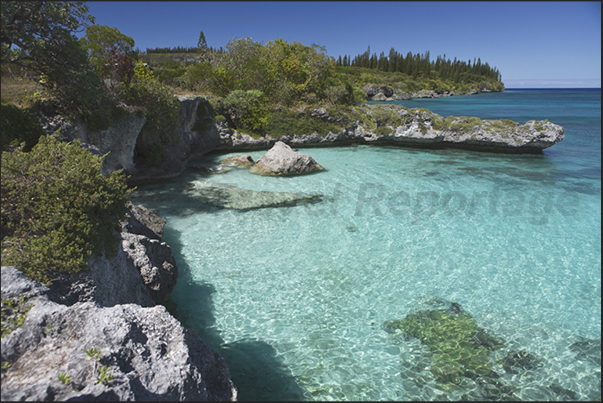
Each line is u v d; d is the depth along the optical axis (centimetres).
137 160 2066
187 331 577
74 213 634
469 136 3027
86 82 1424
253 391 633
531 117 5359
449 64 18412
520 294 965
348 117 3509
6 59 1240
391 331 812
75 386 394
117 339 466
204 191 1823
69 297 570
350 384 656
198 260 1141
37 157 670
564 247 1234
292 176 2158
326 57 4241
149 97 1942
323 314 875
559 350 752
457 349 754
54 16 1245
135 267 864
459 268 1099
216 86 3688
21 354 440
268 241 1277
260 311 884
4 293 495
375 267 1104
